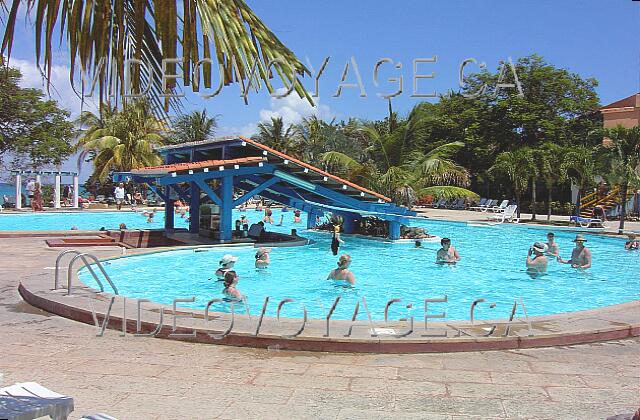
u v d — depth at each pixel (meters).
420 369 5.86
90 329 7.47
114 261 15.00
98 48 2.29
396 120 29.70
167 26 2.15
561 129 43.31
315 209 24.84
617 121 38.66
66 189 41.56
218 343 6.76
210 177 18.22
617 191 36.06
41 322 7.85
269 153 18.86
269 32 2.20
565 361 6.16
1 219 31.55
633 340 7.07
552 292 12.40
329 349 6.48
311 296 11.68
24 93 40.62
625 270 15.73
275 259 16.91
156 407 4.72
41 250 16.23
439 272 14.99
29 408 3.19
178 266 15.16
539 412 4.66
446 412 4.66
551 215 39.06
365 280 13.74
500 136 45.06
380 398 4.99
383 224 22.86
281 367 5.90
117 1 2.29
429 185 44.31
